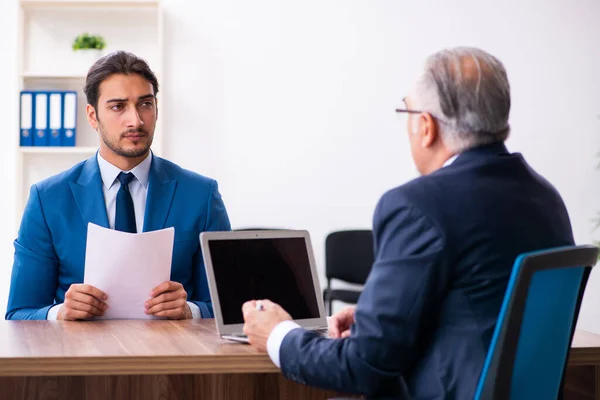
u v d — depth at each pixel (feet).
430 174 4.69
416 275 4.37
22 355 5.05
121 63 7.79
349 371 4.52
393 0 16.47
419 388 4.51
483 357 4.36
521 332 4.39
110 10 16.14
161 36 15.79
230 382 6.19
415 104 4.89
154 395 6.12
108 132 7.80
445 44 16.53
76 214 7.89
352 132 16.47
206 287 8.05
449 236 4.40
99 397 6.06
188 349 5.35
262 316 5.18
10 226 16.06
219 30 16.30
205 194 8.22
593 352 5.57
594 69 16.75
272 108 16.37
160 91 16.10
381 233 4.59
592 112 16.80
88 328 6.40
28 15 16.03
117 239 6.79
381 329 4.39
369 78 16.47
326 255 15.46
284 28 16.37
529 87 16.70
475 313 4.44
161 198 8.04
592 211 16.81
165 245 6.91
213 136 16.30
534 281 4.32
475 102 4.69
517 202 4.64
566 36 16.71
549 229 4.75
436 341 4.51
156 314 6.93
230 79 16.31
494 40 16.62
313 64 16.42
